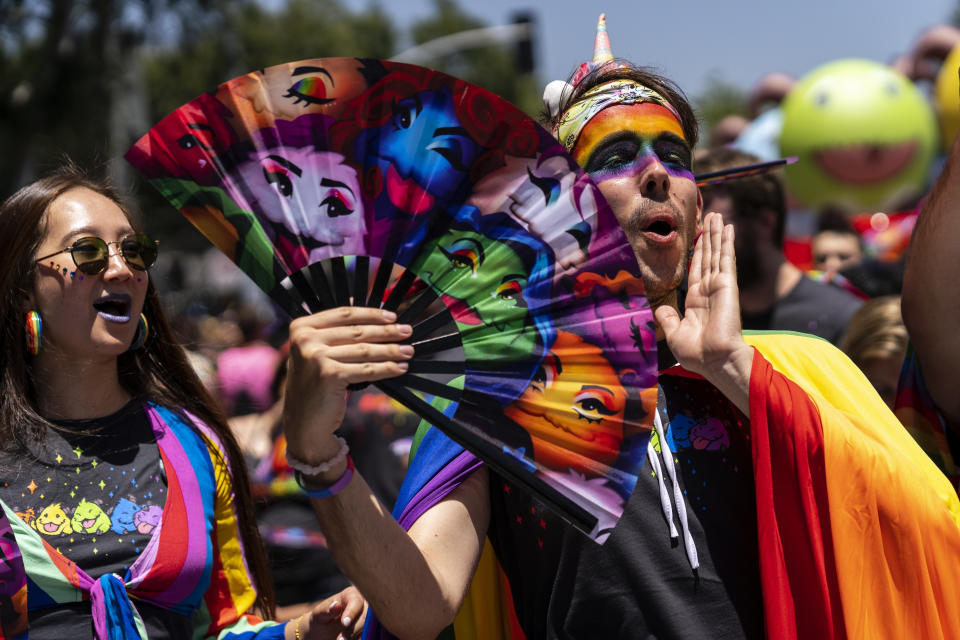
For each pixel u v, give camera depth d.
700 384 2.03
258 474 4.91
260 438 5.31
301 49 32.25
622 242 1.79
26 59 20.09
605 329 1.82
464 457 2.00
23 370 2.24
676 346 1.97
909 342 2.22
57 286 2.21
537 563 1.97
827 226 6.63
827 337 4.41
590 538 1.84
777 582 1.83
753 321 4.48
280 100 1.70
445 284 1.80
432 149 1.74
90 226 2.25
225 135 1.70
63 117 20.20
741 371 1.90
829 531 1.93
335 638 2.26
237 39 24.62
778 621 1.82
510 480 1.85
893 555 1.90
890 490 1.90
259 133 1.71
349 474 1.75
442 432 1.91
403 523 2.00
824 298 4.47
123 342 2.26
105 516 2.17
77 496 2.17
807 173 7.88
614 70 2.16
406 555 1.81
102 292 2.23
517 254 1.80
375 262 1.78
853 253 6.46
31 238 2.24
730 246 2.01
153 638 2.15
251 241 1.74
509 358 1.84
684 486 1.93
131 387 2.40
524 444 1.85
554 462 1.84
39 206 2.25
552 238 1.79
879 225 7.71
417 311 1.80
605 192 2.03
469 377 1.83
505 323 1.83
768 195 4.38
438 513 1.96
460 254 1.79
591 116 2.06
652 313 1.89
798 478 1.91
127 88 20.92
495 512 2.05
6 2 19.42
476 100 1.72
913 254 2.10
